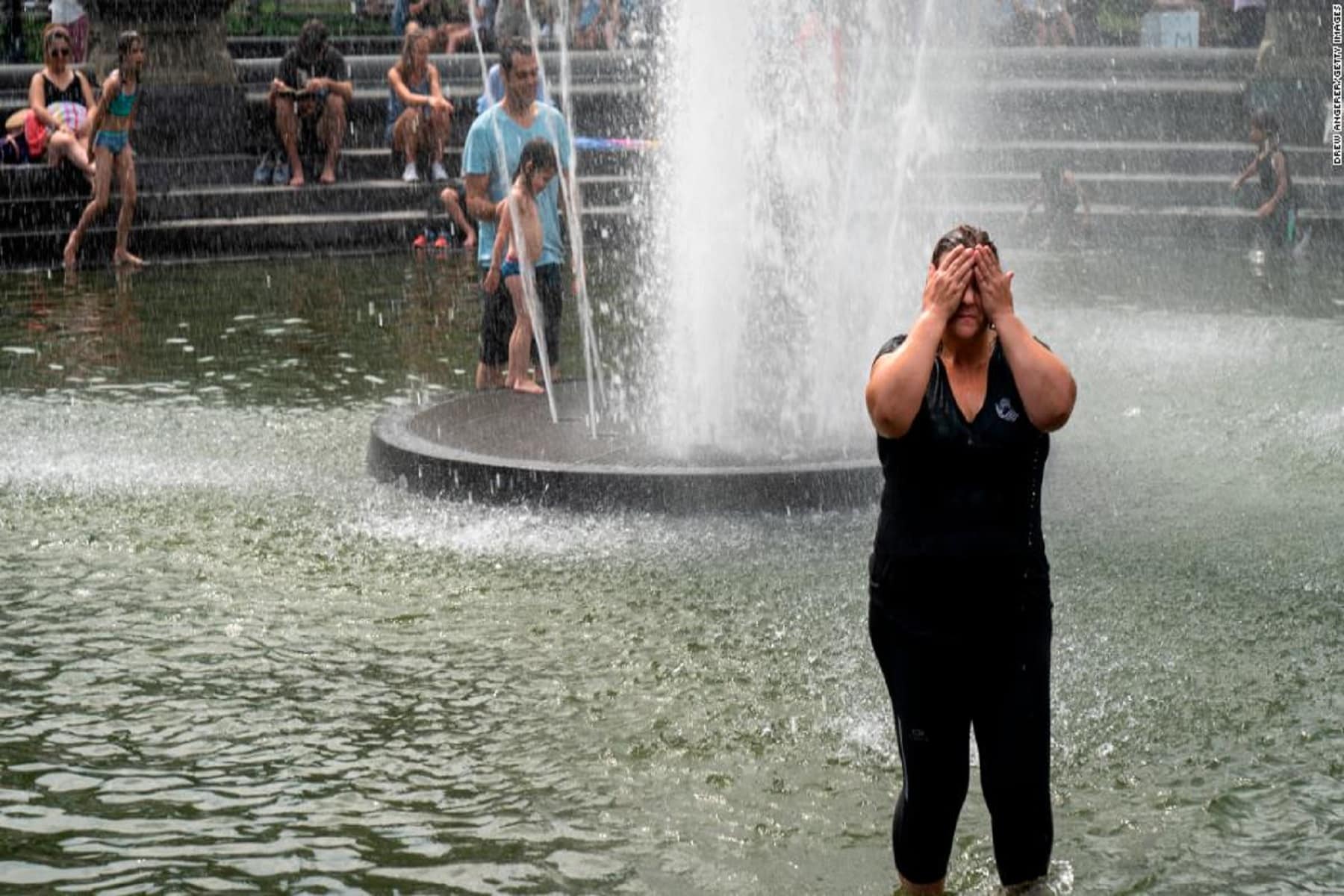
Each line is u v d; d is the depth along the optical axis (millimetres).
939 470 4441
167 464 10086
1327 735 6039
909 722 4543
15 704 6359
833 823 5371
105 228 20328
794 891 4926
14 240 19688
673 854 5160
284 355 14023
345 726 6172
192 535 8586
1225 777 5688
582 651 6934
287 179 22172
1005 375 4449
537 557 8180
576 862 5109
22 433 10922
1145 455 10227
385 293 17828
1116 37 29812
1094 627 7164
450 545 8383
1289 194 21422
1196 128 24531
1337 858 5098
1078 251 21406
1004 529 4445
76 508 9062
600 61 25109
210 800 5547
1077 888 4898
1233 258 20766
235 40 26984
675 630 7172
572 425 10352
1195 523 8727
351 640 7086
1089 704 6305
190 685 6566
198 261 20500
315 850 5188
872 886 4945
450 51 26781
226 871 5051
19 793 5578
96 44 22719
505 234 11156
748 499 8797
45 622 7297
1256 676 6609
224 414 11586
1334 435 10727
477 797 5570
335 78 22125
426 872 5047
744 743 5996
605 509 8859
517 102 11297
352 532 8617
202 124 22453
